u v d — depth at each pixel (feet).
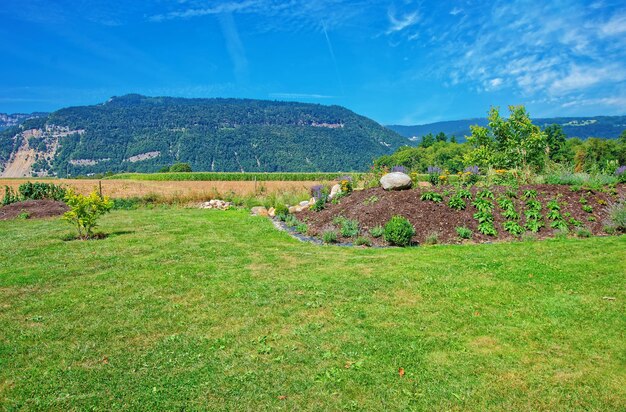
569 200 37.78
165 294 21.16
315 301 19.76
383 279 22.76
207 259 28.48
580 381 13.00
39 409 12.00
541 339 15.58
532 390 12.61
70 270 25.66
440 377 13.30
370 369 13.75
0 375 13.74
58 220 49.19
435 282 22.00
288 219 44.70
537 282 21.58
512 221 35.01
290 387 12.84
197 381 13.20
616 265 23.82
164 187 97.66
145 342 15.92
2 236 37.58
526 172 47.85
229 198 70.28
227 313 18.54
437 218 36.17
